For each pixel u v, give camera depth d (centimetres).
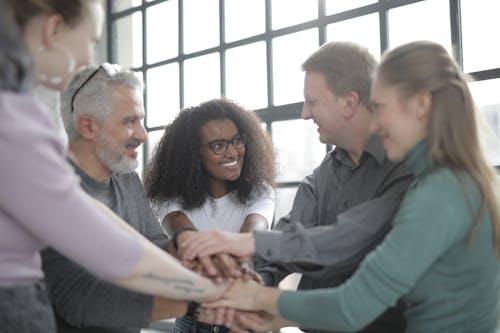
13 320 99
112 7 500
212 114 228
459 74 121
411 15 313
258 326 150
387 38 322
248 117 236
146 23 476
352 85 151
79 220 98
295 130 366
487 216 116
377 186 155
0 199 93
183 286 128
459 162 116
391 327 151
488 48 288
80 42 107
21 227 99
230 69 410
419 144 121
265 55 386
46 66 104
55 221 95
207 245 148
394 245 111
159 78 466
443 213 109
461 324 118
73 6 103
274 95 380
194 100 439
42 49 103
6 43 88
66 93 163
